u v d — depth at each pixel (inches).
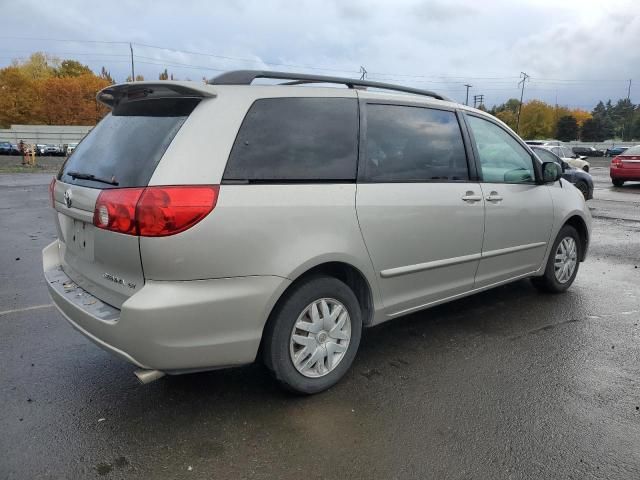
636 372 144.5
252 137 114.0
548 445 109.7
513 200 176.1
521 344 162.9
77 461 102.7
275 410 121.8
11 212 462.3
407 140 144.6
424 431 114.2
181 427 114.7
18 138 2460.6
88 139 133.6
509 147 181.6
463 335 169.8
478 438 111.9
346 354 132.1
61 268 138.9
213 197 104.9
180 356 105.3
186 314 103.8
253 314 111.7
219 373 140.3
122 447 107.2
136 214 101.3
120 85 121.9
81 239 122.9
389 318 144.0
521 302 204.5
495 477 99.6
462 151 160.4
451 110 160.4
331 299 126.8
